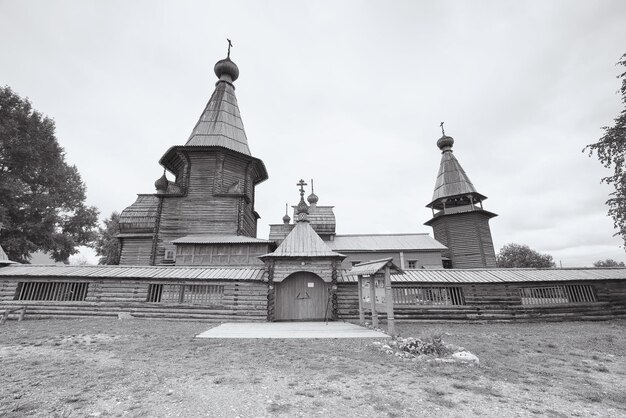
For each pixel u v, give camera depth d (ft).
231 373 20.35
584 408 15.57
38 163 97.55
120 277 52.13
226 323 48.32
